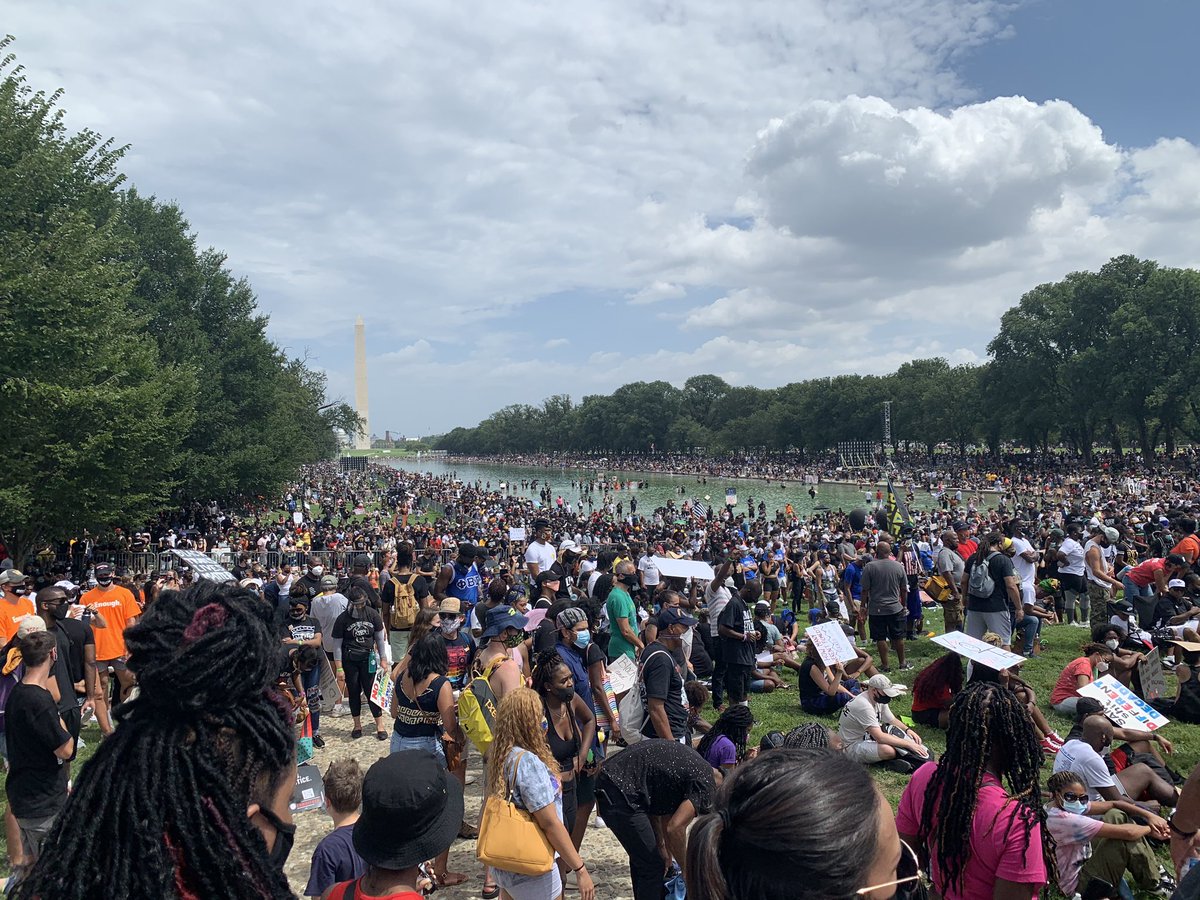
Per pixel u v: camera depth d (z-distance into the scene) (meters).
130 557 27.30
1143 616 12.22
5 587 9.64
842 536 26.86
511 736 4.48
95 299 22.05
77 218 22.14
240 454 42.47
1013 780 3.28
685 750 5.07
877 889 1.58
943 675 9.71
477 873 6.43
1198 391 63.91
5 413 19.41
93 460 21.59
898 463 107.94
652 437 175.12
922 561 19.81
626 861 6.53
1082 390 73.31
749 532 38.38
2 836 7.10
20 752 5.50
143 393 23.11
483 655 6.45
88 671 8.80
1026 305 81.75
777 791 1.51
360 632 9.92
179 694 1.65
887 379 118.00
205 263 47.12
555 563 13.10
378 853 3.08
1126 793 6.48
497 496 77.69
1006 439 107.06
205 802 1.60
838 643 10.22
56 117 23.23
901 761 8.08
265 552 27.53
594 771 6.02
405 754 3.29
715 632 11.31
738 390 160.75
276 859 1.83
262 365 47.19
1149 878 5.65
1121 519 25.22
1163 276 67.31
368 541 36.91
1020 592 11.68
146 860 1.51
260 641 1.80
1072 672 9.53
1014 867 3.12
